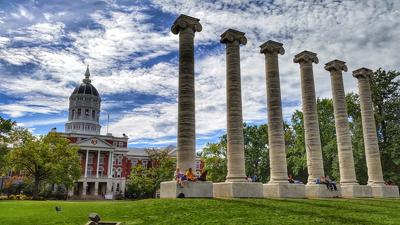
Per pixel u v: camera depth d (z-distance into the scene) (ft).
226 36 105.40
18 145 220.84
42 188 272.31
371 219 59.21
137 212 64.80
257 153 240.73
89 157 354.95
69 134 365.40
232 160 97.35
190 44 98.07
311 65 124.36
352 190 116.47
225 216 59.21
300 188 105.29
